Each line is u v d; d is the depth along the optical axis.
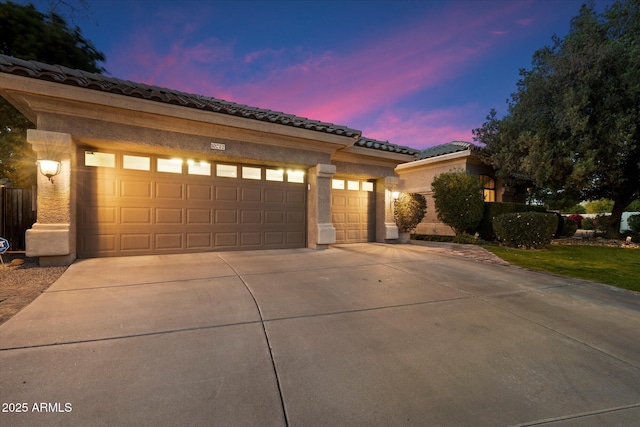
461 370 2.58
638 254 9.97
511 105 14.89
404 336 3.19
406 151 10.67
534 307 4.17
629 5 12.65
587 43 12.26
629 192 14.34
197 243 7.63
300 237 9.09
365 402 2.12
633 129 11.32
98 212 6.61
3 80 5.15
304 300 4.21
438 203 13.09
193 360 2.60
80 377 2.29
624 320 3.78
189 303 3.95
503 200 15.93
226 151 7.48
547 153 12.38
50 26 8.77
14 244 7.24
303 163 8.58
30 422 1.81
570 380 2.47
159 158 7.23
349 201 10.87
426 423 1.93
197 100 7.45
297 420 1.92
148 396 2.10
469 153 14.18
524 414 2.05
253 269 5.95
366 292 4.66
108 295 4.18
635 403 2.20
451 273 6.06
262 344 2.92
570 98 11.76
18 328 3.08
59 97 5.59
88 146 6.51
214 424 1.86
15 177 10.86
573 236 16.50
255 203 8.40
